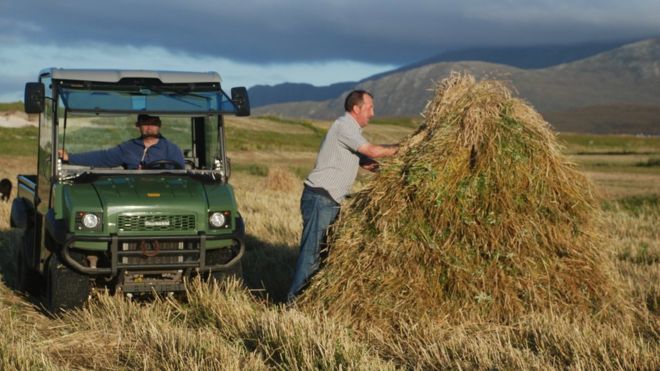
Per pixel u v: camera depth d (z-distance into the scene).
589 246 6.95
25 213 8.79
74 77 7.51
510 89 7.06
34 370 5.46
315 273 7.34
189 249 7.44
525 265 6.74
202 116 7.86
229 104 7.77
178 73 7.84
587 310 6.84
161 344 6.06
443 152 6.79
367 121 7.43
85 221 7.20
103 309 7.31
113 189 7.44
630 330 6.59
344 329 6.39
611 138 121.06
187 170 7.98
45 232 7.87
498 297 6.66
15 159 31.16
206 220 7.50
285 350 5.67
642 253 10.72
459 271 6.66
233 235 7.61
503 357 5.71
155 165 7.89
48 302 7.79
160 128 8.24
